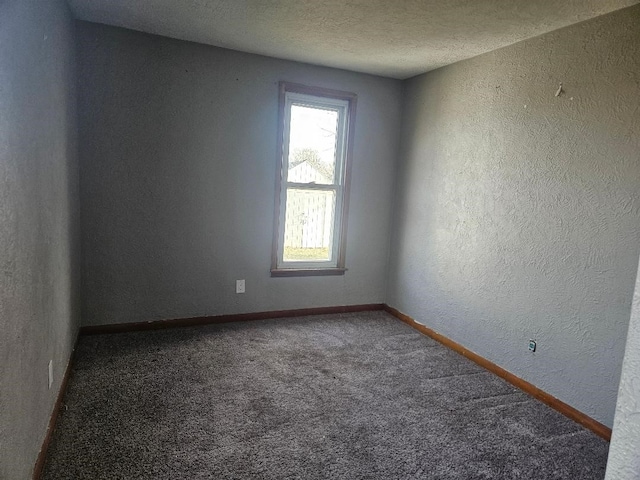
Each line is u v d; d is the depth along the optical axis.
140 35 3.04
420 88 3.71
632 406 0.60
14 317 1.35
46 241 1.86
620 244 2.16
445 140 3.41
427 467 1.90
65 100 2.43
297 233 3.85
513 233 2.79
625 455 0.61
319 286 3.94
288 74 3.52
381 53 3.17
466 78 3.18
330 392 2.52
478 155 3.08
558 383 2.49
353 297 4.09
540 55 2.59
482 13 2.33
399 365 2.97
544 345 2.57
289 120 3.64
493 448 2.07
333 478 1.79
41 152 1.77
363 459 1.92
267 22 2.68
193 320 3.49
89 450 1.87
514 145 2.77
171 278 3.38
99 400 2.29
